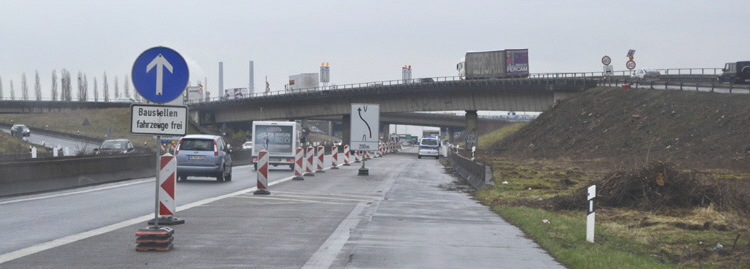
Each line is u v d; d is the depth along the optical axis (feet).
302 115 350.64
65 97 504.02
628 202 65.36
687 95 188.55
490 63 288.10
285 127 143.43
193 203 66.13
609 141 185.06
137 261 33.65
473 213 62.90
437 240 44.06
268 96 351.87
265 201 69.67
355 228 49.11
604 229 50.34
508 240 45.03
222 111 392.68
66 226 47.06
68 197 70.13
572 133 216.33
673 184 63.87
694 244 44.55
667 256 40.40
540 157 196.44
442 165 188.34
